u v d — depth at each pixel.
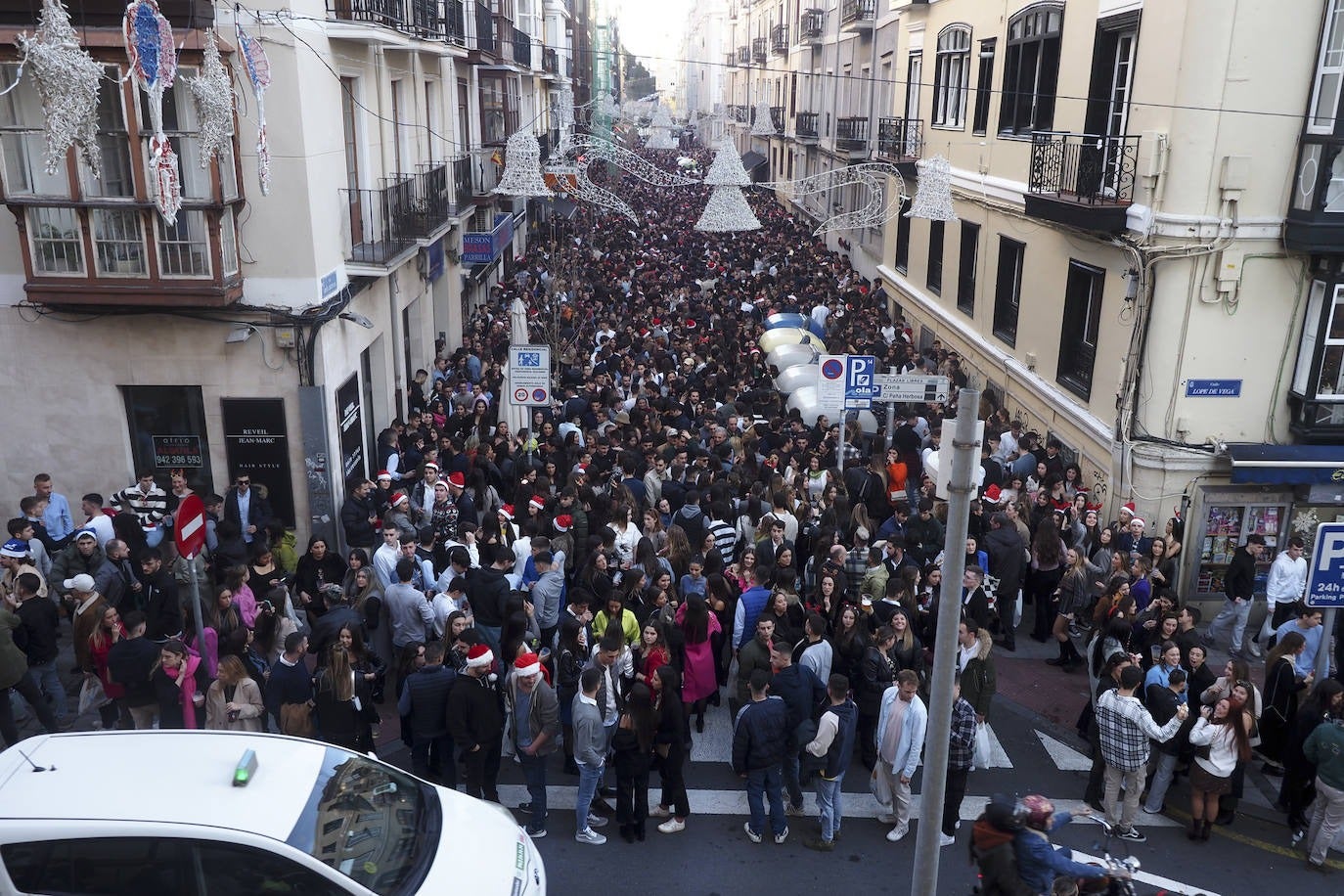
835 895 7.42
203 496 11.52
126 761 5.63
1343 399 12.12
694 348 20.69
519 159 16.20
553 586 10.02
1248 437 12.51
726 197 13.93
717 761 9.24
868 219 23.86
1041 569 11.80
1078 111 14.87
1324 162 11.23
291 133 11.86
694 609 9.20
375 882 5.32
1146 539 11.87
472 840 5.98
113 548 10.07
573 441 14.25
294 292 12.20
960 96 21.28
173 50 8.48
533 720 7.72
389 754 9.13
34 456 12.41
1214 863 7.96
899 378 13.42
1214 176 11.71
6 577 9.90
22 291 11.84
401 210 15.82
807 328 22.05
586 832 7.96
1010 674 11.17
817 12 41.00
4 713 8.70
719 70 93.25
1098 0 14.14
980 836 6.30
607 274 29.84
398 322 16.89
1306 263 12.01
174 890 5.07
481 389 17.34
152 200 11.10
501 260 32.25
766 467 12.99
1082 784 9.04
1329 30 11.19
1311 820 8.01
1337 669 9.64
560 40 49.56
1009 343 17.83
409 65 17.81
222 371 12.33
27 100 10.99
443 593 9.90
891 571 10.51
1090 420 13.96
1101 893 6.38
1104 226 12.80
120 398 12.34
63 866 5.04
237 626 9.19
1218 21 11.31
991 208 18.70
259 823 5.23
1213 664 11.70
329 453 12.71
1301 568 11.35
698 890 7.43
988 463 14.02
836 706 7.73
